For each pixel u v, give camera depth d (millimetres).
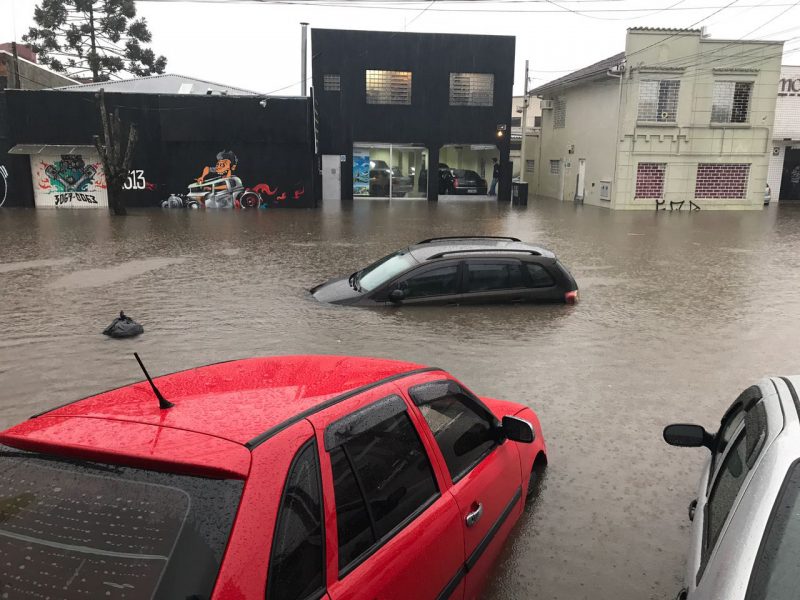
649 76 31531
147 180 31078
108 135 27672
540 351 8164
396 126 35250
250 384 2807
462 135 35656
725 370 7555
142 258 15031
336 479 2355
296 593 2018
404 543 2541
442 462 3062
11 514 2084
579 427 5910
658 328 9336
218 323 9188
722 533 2195
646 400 6602
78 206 31156
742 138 32688
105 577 1897
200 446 2115
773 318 9984
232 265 14156
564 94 39188
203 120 30453
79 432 2242
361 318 9492
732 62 31812
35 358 7617
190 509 1962
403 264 10406
